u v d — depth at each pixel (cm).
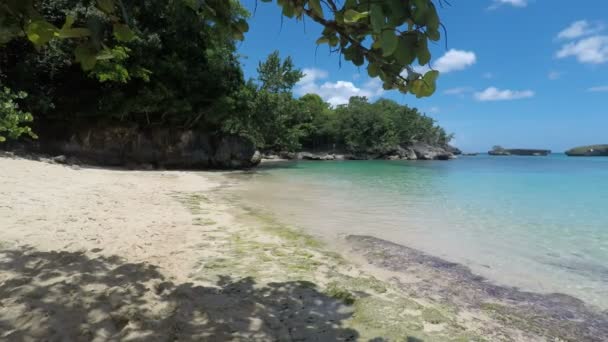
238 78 2662
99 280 364
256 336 286
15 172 1053
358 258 541
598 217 934
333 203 1070
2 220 574
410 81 161
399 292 409
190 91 2266
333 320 326
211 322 300
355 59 179
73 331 263
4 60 1712
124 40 157
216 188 1362
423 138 6881
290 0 176
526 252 607
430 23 117
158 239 560
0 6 136
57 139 1955
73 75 1936
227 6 213
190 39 2245
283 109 3131
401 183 1791
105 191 1007
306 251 553
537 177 2283
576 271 515
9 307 287
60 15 1397
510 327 343
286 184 1609
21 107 1678
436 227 785
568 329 346
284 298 367
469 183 1844
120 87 1991
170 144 2386
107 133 2111
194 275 415
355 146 5619
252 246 559
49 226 567
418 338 303
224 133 2744
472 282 462
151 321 290
